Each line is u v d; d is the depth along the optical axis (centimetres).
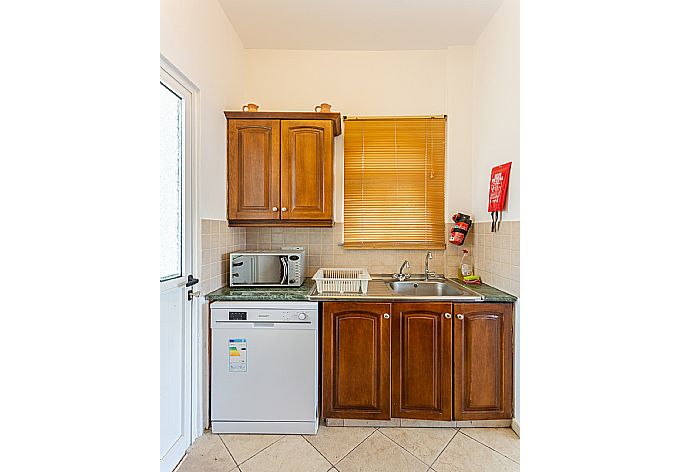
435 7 286
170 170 219
